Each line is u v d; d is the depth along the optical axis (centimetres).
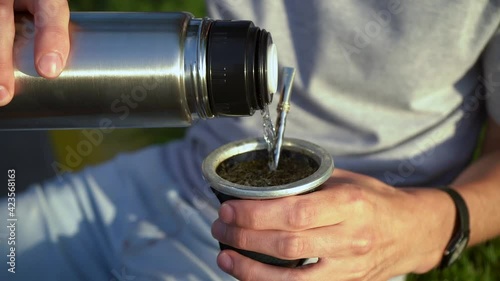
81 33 111
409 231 136
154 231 158
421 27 145
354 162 156
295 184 108
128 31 111
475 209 150
